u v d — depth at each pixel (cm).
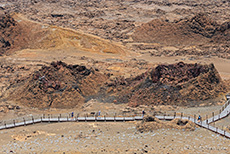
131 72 16088
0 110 11512
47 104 11825
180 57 18988
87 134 9175
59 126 9912
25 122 10300
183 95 11825
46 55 19212
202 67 12362
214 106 11238
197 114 10669
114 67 17050
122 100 12131
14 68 16738
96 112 11162
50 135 9219
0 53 19400
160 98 11850
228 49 19600
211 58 18512
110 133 9188
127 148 8256
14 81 14200
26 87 12506
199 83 12025
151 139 8706
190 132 9081
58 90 12231
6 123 10531
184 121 9538
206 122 9888
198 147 8294
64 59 18475
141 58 19012
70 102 11981
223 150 8156
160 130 9162
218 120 10112
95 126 9788
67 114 11131
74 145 8525
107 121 10288
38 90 12112
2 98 12575
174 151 8081
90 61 18050
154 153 7988
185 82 12138
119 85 12962
